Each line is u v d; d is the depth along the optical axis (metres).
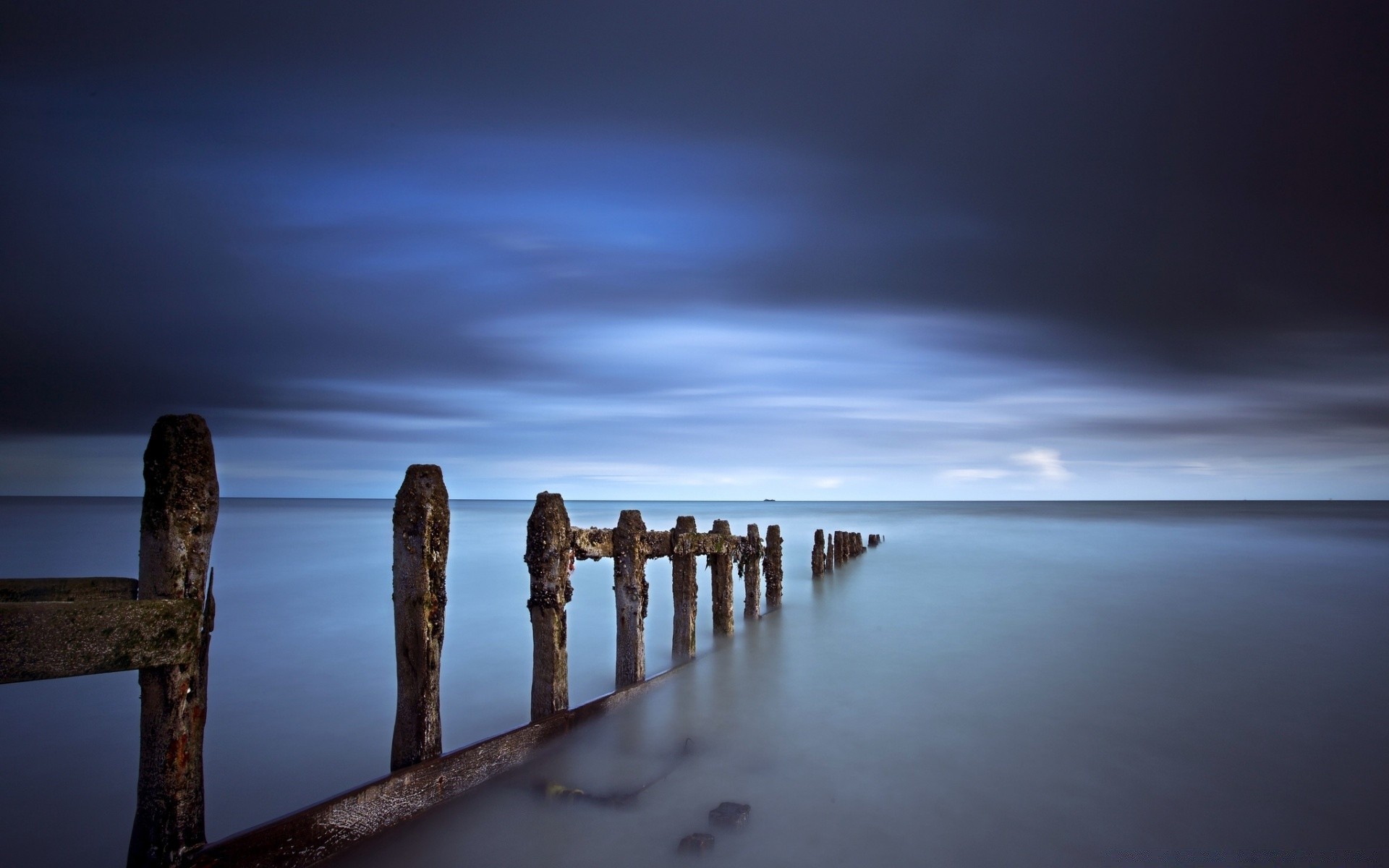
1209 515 72.31
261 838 3.69
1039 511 91.06
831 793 5.45
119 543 24.88
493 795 5.13
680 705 7.54
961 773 5.84
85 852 5.13
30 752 6.89
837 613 13.06
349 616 12.95
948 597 15.05
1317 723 7.22
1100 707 7.60
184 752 3.39
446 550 4.91
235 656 10.25
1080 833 4.90
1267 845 4.80
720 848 4.61
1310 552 27.12
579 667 9.67
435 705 4.79
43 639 2.89
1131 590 16.38
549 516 6.00
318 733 7.39
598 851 4.58
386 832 4.35
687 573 8.80
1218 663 9.55
